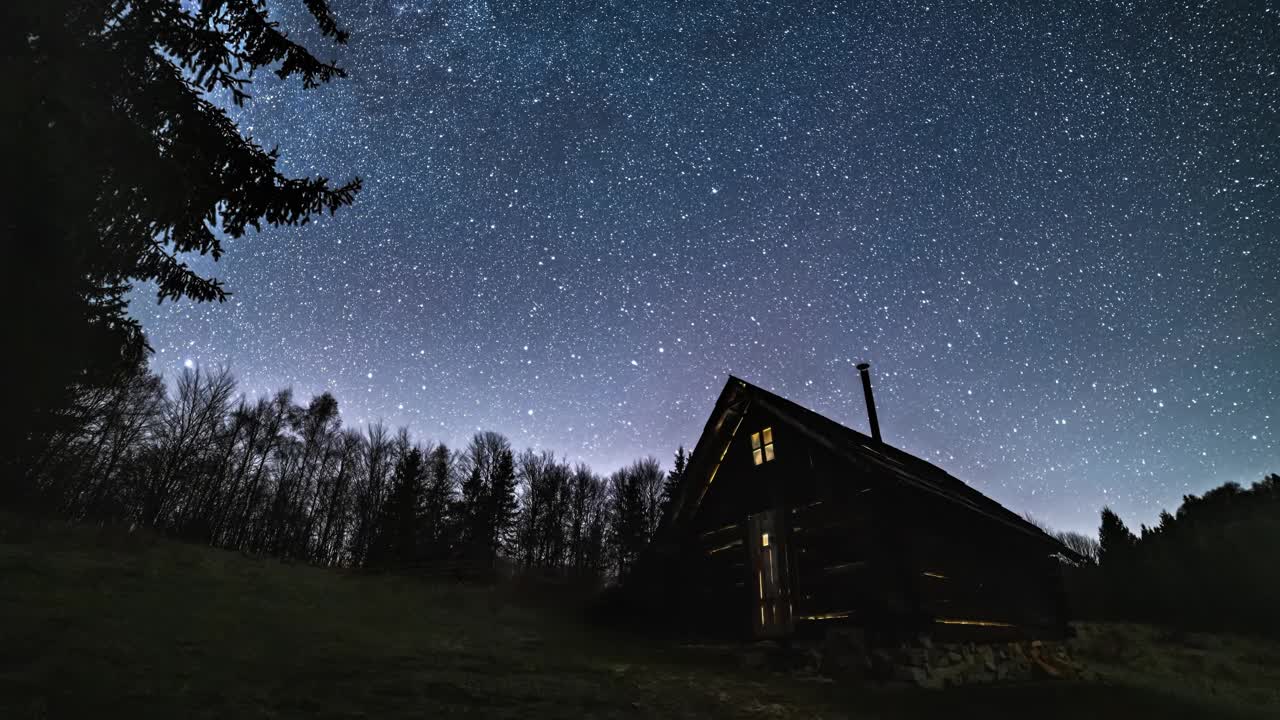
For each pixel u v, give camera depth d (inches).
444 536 1851.6
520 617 660.7
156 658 263.6
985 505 671.8
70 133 183.8
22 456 208.8
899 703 337.4
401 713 234.1
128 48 201.5
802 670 417.1
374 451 2397.9
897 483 428.5
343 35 259.4
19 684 203.9
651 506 2425.0
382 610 579.2
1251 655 679.7
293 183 242.4
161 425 1750.7
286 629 389.7
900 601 409.1
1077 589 1109.1
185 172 215.8
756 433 571.8
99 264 208.8
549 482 2532.0
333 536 2252.7
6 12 171.2
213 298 231.3
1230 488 1408.7
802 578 479.2
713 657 466.6
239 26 240.1
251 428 2175.2
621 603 622.2
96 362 206.8
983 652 446.6
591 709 275.3
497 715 247.8
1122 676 496.4
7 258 178.1
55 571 431.2
